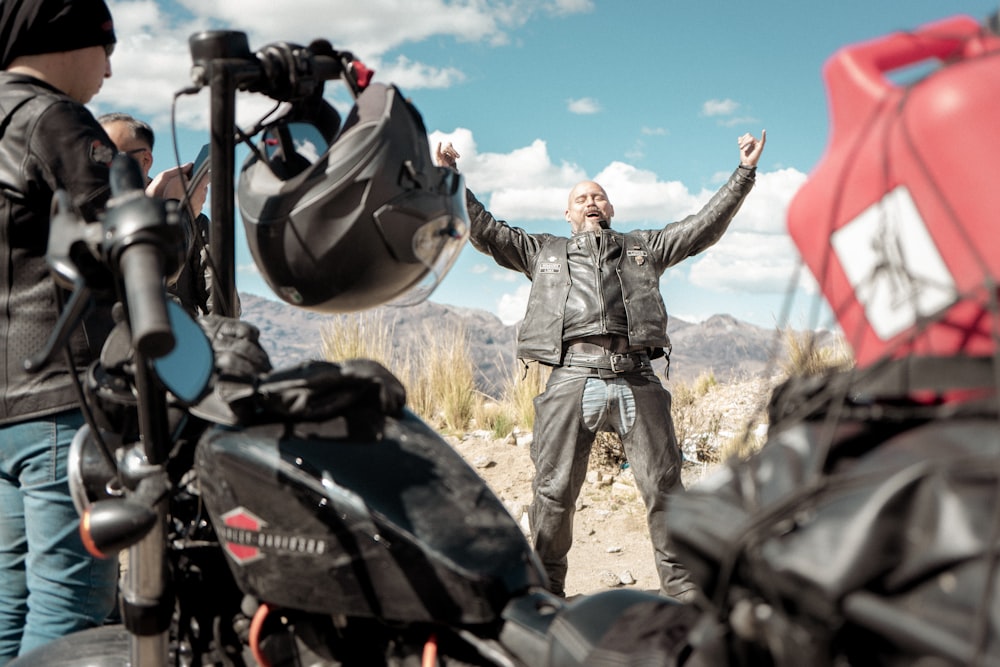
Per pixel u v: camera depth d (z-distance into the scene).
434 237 1.80
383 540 1.58
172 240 1.43
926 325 1.12
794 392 1.28
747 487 1.16
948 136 1.13
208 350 1.59
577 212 4.82
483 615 1.56
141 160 4.02
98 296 1.52
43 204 2.28
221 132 1.79
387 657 1.67
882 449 1.11
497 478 6.29
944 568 0.97
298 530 1.62
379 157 1.71
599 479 6.14
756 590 1.10
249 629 1.82
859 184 1.25
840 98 1.33
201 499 1.85
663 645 1.40
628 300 4.40
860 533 1.00
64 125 2.25
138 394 1.61
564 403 4.36
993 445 1.02
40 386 2.32
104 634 1.94
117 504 1.60
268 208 1.77
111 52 2.58
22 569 2.52
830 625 1.01
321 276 1.77
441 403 8.30
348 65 1.89
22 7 2.36
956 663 0.93
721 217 4.58
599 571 4.83
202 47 1.76
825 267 1.27
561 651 1.47
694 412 7.62
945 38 1.30
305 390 1.67
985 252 1.12
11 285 2.32
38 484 2.36
